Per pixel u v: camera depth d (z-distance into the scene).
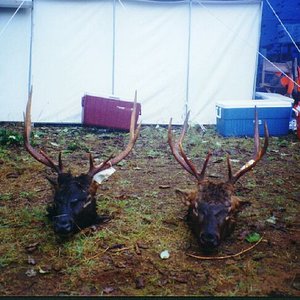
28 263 4.91
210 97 13.05
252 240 5.43
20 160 8.84
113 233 5.56
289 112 11.82
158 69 12.90
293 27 14.80
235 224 5.53
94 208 5.64
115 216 6.08
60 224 4.97
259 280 4.66
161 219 6.03
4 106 12.68
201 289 4.50
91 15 12.53
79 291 4.44
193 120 13.05
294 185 7.72
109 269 4.83
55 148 10.02
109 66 12.77
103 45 12.68
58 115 12.80
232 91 13.06
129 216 6.11
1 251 5.16
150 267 4.88
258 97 13.44
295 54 15.16
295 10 15.25
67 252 5.13
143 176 8.02
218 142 10.84
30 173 8.04
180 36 12.80
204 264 4.94
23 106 12.73
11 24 12.37
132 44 12.73
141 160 9.10
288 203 6.80
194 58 12.90
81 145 10.29
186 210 6.36
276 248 5.33
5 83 12.59
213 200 5.01
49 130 12.07
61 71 12.68
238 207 5.34
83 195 5.29
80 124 12.85
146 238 5.49
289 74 14.23
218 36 12.85
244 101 11.91
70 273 4.75
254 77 13.03
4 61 12.49
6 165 8.51
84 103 12.02
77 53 12.65
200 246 5.15
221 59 12.93
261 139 11.38
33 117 12.75
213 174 8.18
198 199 5.10
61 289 4.47
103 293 4.41
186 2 12.61
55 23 12.48
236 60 12.96
